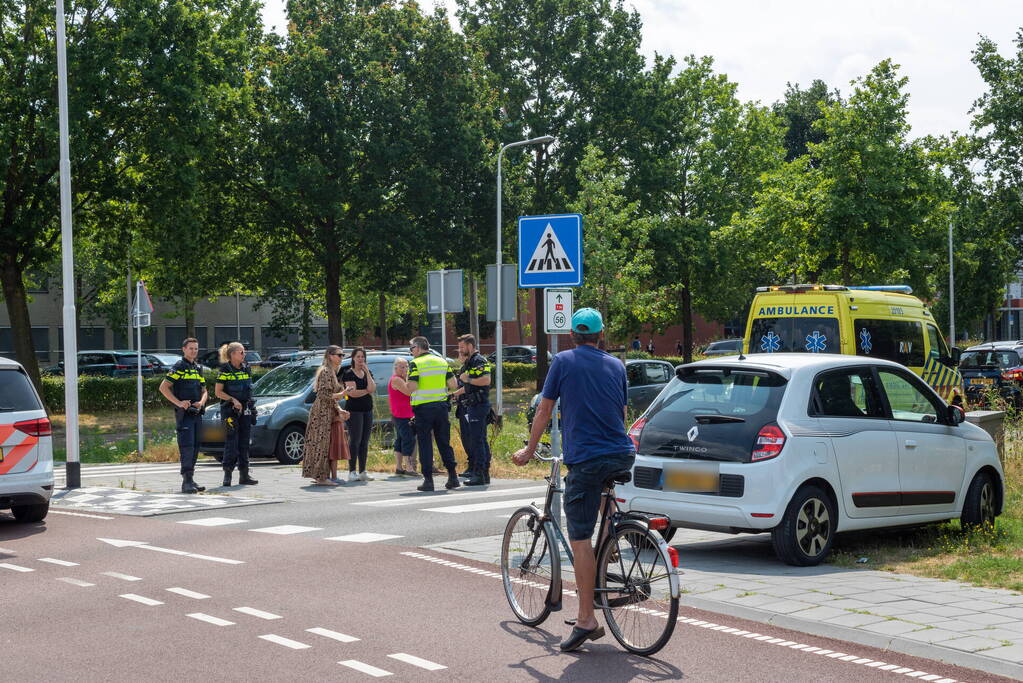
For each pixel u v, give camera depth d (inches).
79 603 277.0
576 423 228.8
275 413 668.7
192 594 286.5
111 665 217.6
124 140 1117.1
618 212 1473.9
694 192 1739.7
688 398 340.5
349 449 576.1
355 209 1390.3
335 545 360.5
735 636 241.0
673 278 1640.0
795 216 1333.7
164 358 1657.2
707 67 1759.4
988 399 776.9
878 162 1264.8
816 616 253.8
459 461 653.9
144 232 1205.7
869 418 345.1
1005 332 2972.4
